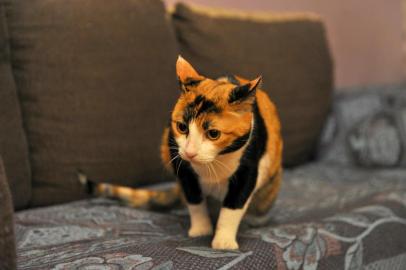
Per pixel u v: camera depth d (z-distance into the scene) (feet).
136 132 5.04
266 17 6.48
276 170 3.95
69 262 2.99
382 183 5.82
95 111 4.80
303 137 6.56
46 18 4.66
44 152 4.62
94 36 4.81
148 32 5.17
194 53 5.85
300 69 6.49
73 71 4.71
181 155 3.19
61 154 4.67
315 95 6.66
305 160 6.79
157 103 5.18
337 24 8.79
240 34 6.07
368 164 6.48
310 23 6.86
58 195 4.68
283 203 5.06
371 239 3.99
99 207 4.44
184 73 3.35
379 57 9.59
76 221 4.09
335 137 6.94
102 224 4.01
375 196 4.90
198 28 5.84
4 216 2.55
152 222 4.09
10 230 2.58
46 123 4.63
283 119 6.31
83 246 3.43
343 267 3.70
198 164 3.27
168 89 5.29
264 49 6.19
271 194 4.04
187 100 3.21
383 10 9.52
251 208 4.06
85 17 4.80
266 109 3.80
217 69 5.85
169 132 3.59
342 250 3.75
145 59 5.11
